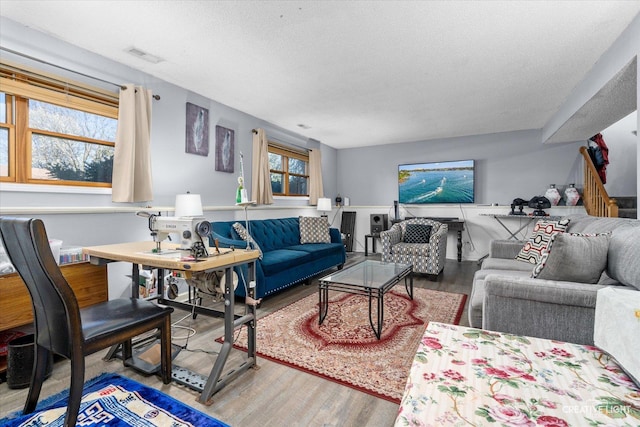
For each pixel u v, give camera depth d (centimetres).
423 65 288
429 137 586
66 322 132
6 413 150
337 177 697
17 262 139
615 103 308
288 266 347
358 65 289
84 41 250
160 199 325
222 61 283
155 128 319
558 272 167
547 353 115
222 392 168
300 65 290
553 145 509
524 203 489
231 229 355
